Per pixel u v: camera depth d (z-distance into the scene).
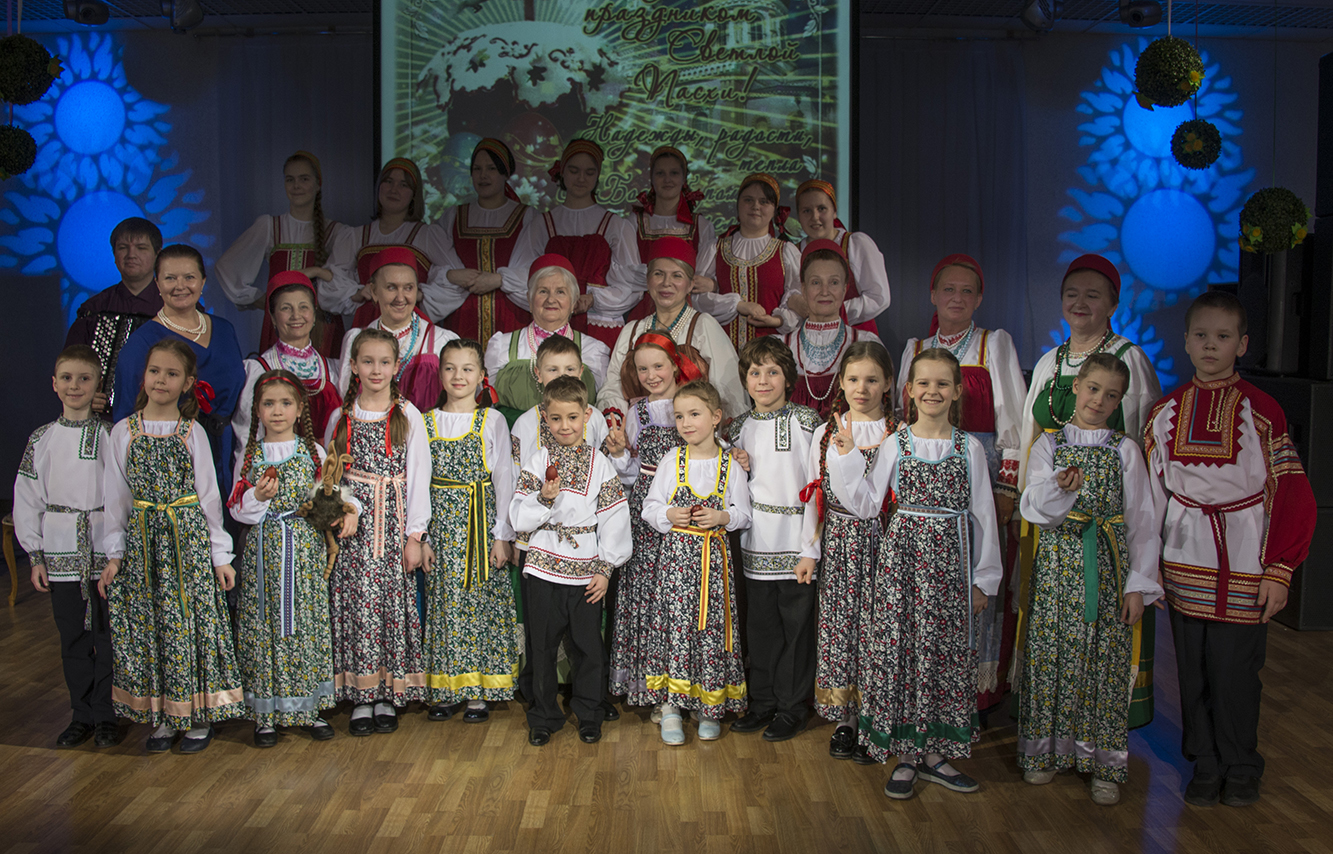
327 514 2.93
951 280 3.23
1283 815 2.63
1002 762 2.97
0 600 4.62
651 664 3.12
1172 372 7.53
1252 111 7.39
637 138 5.27
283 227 4.32
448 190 5.22
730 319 3.95
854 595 2.91
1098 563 2.68
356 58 6.87
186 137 7.14
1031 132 7.37
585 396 3.01
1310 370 4.43
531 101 5.23
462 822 2.55
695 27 5.21
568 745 3.04
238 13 6.63
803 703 3.16
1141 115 7.41
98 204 7.16
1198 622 2.71
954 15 6.86
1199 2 6.55
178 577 2.91
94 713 3.04
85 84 7.14
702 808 2.64
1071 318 3.02
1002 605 3.22
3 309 7.12
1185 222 7.45
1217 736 2.69
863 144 7.20
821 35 5.15
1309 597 4.30
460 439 3.15
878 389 2.92
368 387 3.07
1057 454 2.72
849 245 4.09
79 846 2.42
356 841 2.45
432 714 3.24
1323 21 6.88
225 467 3.26
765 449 3.08
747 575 3.12
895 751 2.74
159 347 2.88
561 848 2.42
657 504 3.05
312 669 3.01
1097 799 2.69
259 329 7.15
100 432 3.04
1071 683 2.71
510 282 4.01
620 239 4.11
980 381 3.20
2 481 7.13
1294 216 3.89
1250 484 2.65
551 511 3.03
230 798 2.68
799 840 2.47
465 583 3.15
